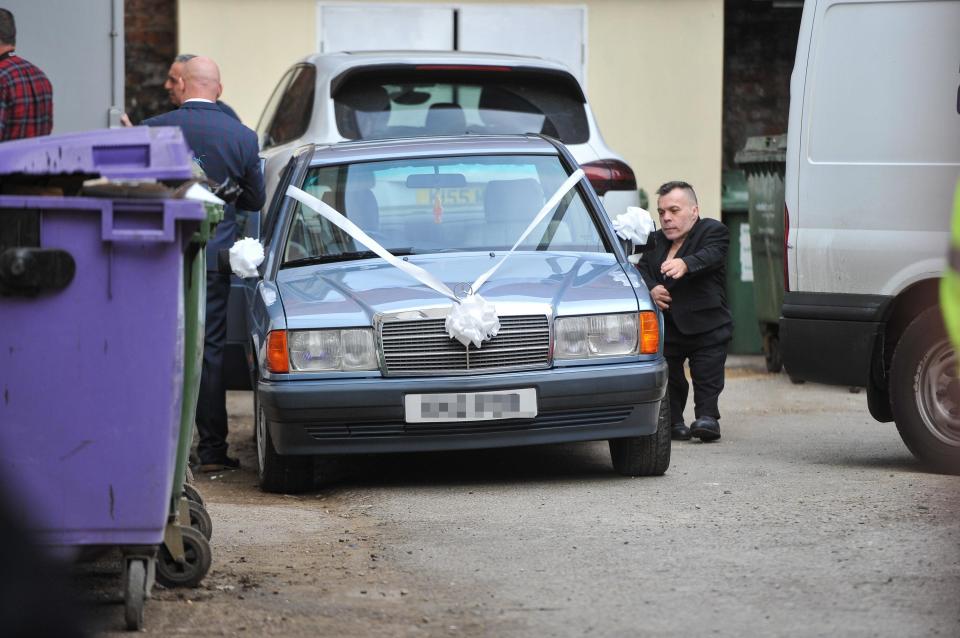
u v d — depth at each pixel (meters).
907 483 22.52
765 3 50.53
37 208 13.94
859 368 24.62
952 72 23.97
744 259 44.91
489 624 14.61
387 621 14.77
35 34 28.64
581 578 16.48
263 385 22.41
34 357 14.09
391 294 22.92
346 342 22.25
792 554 17.44
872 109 24.47
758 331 45.06
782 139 39.44
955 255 23.67
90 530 14.27
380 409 22.03
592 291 23.11
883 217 24.27
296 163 26.50
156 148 13.93
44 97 24.83
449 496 22.44
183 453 15.82
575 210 25.88
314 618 14.92
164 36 48.84
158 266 14.16
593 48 45.97
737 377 39.97
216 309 26.36
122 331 14.16
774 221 39.94
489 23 45.72
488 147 26.67
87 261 14.09
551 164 26.58
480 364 22.28
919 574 16.28
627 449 23.56
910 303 24.56
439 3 45.50
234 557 18.05
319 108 31.64
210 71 26.41
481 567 17.20
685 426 28.48
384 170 26.08
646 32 46.00
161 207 13.95
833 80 24.81
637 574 16.61
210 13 44.56
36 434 14.16
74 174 14.79
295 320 22.34
